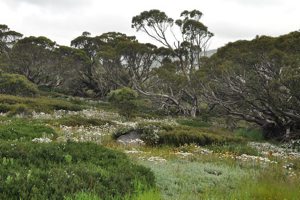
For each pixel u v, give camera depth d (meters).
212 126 35.59
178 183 11.39
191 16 57.22
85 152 12.67
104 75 63.34
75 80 69.25
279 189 9.88
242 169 14.65
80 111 37.28
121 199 8.86
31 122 25.28
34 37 63.88
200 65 43.88
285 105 26.17
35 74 66.00
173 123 32.19
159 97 51.19
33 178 8.98
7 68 64.00
